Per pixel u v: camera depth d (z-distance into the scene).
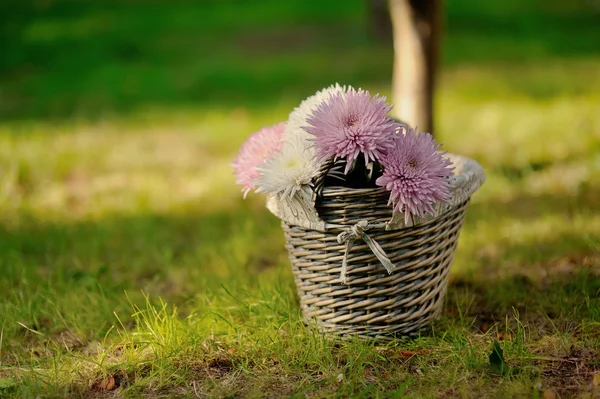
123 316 3.19
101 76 8.15
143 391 2.90
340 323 3.01
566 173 4.21
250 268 3.48
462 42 9.58
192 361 2.98
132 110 6.67
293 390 2.88
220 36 10.48
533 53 8.77
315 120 2.91
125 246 3.68
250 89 7.40
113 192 4.36
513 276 3.33
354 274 2.97
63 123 6.18
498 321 3.13
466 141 5.10
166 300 3.28
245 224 3.81
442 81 7.50
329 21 11.44
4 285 3.33
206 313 3.14
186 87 7.58
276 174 2.93
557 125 5.28
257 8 12.67
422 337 3.02
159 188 4.44
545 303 3.15
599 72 7.50
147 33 10.60
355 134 2.88
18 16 11.80
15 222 3.87
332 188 2.91
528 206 3.85
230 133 5.73
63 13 12.12
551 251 3.48
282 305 3.14
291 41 10.08
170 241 3.73
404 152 2.90
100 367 2.96
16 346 3.09
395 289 2.97
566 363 2.93
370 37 10.02
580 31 10.20
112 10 12.48
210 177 4.63
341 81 7.54
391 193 2.88
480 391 2.86
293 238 3.00
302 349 2.97
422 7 3.91
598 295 3.17
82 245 3.66
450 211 2.99
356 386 2.89
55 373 2.96
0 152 5.08
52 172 4.73
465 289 3.29
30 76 8.30
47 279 3.39
